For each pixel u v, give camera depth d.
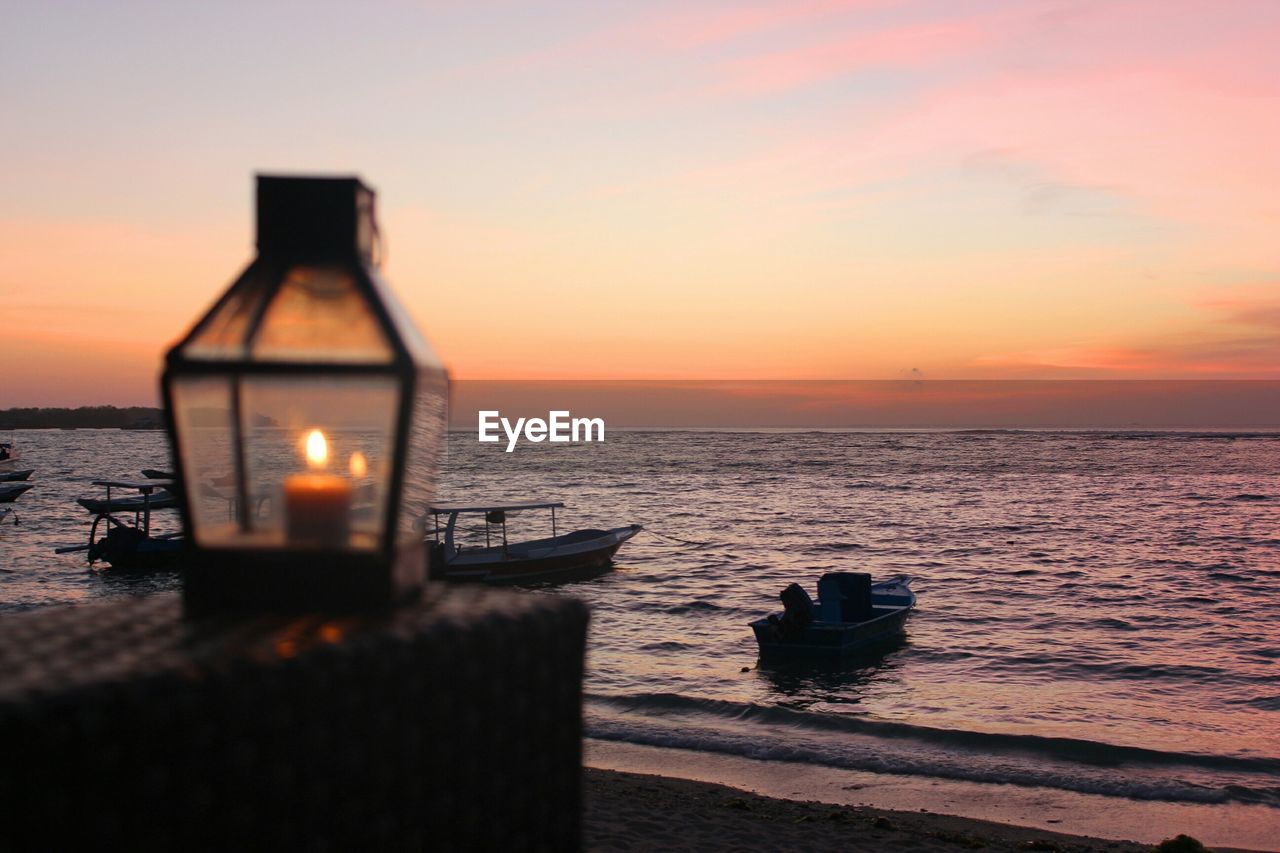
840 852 8.13
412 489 2.12
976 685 17.62
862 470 111.56
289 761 1.65
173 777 1.51
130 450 163.38
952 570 35.34
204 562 2.04
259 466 2.04
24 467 105.44
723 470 112.69
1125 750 12.70
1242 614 26.05
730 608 26.95
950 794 11.02
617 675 18.06
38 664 1.58
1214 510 61.69
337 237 2.16
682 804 9.34
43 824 1.37
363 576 2.03
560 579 32.31
